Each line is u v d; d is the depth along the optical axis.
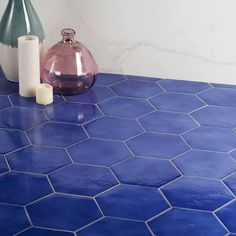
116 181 1.30
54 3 1.76
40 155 1.39
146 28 1.76
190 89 1.78
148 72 1.84
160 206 1.23
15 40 1.68
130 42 1.79
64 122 1.55
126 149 1.44
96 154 1.41
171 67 1.82
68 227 1.15
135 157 1.40
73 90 1.69
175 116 1.61
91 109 1.63
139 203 1.23
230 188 1.30
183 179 1.33
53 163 1.36
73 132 1.50
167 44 1.78
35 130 1.50
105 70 1.85
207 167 1.38
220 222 1.19
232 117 1.63
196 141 1.49
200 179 1.33
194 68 1.81
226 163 1.40
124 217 1.19
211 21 1.73
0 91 1.71
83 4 1.75
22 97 1.68
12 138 1.46
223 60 1.79
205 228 1.17
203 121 1.60
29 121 1.55
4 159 1.37
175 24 1.75
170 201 1.24
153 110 1.64
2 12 1.80
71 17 1.78
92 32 1.79
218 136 1.52
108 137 1.49
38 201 1.22
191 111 1.65
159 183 1.31
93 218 1.18
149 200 1.24
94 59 1.78
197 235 1.15
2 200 1.22
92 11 1.76
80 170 1.34
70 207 1.21
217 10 1.71
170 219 1.19
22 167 1.34
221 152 1.45
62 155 1.40
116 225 1.16
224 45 1.76
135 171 1.35
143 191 1.27
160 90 1.76
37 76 1.67
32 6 1.70
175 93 1.75
